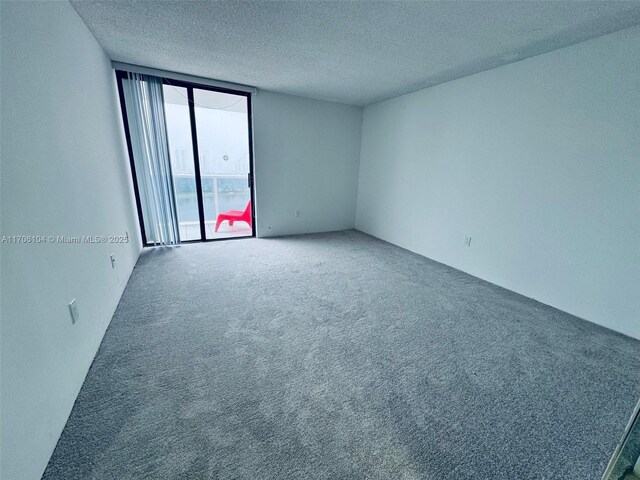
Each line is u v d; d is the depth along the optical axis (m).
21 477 0.96
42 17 1.45
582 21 1.90
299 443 1.24
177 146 4.11
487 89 2.94
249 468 1.12
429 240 3.83
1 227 0.97
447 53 2.51
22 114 1.19
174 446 1.20
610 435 1.33
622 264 2.14
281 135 4.32
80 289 1.62
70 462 1.12
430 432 1.31
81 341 1.55
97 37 2.38
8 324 0.96
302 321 2.21
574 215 2.38
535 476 1.13
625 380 1.68
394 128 4.26
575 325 2.28
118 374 1.60
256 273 3.13
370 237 4.87
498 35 2.14
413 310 2.44
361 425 1.34
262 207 4.50
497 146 2.90
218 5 1.86
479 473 1.14
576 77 2.27
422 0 1.72
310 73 3.18
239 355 1.79
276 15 1.97
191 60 2.89
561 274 2.50
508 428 1.35
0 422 0.88
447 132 3.43
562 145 2.40
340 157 4.93
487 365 1.78
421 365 1.76
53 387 1.21
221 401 1.44
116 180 2.74
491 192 3.00
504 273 2.96
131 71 3.12
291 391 1.52
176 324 2.11
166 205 3.80
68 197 1.59
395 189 4.36
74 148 1.75
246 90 3.78
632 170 2.04
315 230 5.10
